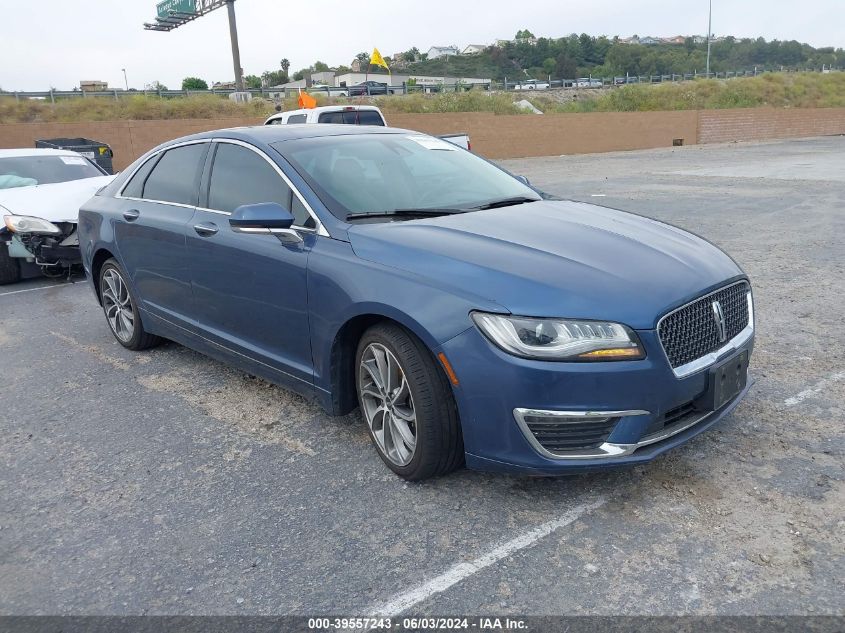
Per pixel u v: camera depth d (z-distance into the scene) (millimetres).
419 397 3074
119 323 5613
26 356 5605
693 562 2658
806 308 5746
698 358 3027
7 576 2814
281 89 39625
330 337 3439
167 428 4121
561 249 3193
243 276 3947
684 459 3398
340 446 3770
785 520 2879
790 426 3684
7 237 7844
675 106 41156
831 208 11016
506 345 2783
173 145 4906
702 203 12094
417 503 3168
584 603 2480
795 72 50250
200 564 2826
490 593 2559
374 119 14016
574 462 2822
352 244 3396
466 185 4160
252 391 4617
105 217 5301
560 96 54062
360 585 2645
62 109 27312
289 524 3068
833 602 2412
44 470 3689
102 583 2740
